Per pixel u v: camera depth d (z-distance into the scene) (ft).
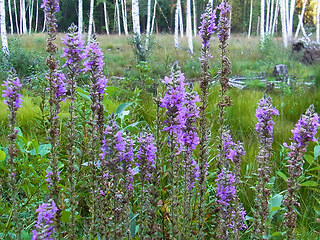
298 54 58.18
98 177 6.53
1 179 8.18
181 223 7.18
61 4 146.41
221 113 8.75
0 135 14.29
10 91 6.34
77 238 7.12
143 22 155.94
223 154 8.36
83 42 6.82
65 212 6.57
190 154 7.08
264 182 7.10
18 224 6.19
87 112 10.00
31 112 17.40
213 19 8.55
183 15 152.35
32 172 8.29
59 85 6.93
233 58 57.82
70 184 6.49
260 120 7.45
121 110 11.45
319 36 89.51
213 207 8.11
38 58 42.83
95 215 6.56
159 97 6.99
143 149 6.44
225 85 8.87
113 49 71.87
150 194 6.57
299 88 30.27
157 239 6.96
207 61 8.36
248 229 8.43
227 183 6.91
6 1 159.33
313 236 8.51
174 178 6.70
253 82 37.29
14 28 173.47
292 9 90.33
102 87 6.70
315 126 6.23
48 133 6.70
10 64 40.16
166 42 80.12
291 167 6.31
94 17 151.64
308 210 9.74
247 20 150.20
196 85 26.25
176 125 6.30
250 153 13.69
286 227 7.03
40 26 171.12
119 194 6.45
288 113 21.13
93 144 6.56
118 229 6.08
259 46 69.10
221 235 7.02
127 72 34.96
